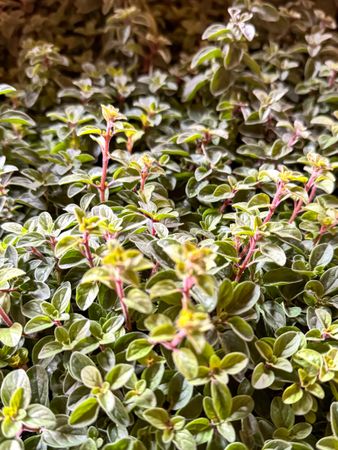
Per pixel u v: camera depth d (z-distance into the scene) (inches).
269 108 9.2
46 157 8.9
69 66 11.6
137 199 7.8
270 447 5.4
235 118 9.9
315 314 6.3
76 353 5.6
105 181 7.8
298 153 9.5
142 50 11.5
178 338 4.7
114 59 11.8
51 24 11.9
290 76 10.7
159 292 4.8
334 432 5.3
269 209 7.5
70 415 5.3
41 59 10.5
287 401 5.5
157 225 6.6
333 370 5.6
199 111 10.3
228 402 5.1
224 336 5.6
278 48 10.9
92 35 12.1
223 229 7.4
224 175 8.7
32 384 5.7
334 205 7.8
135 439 5.3
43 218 6.8
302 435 5.6
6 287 6.3
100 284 6.2
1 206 7.7
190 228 7.8
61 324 6.2
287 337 5.9
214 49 9.6
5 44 12.0
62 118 9.4
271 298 6.8
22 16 12.1
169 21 12.7
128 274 4.9
